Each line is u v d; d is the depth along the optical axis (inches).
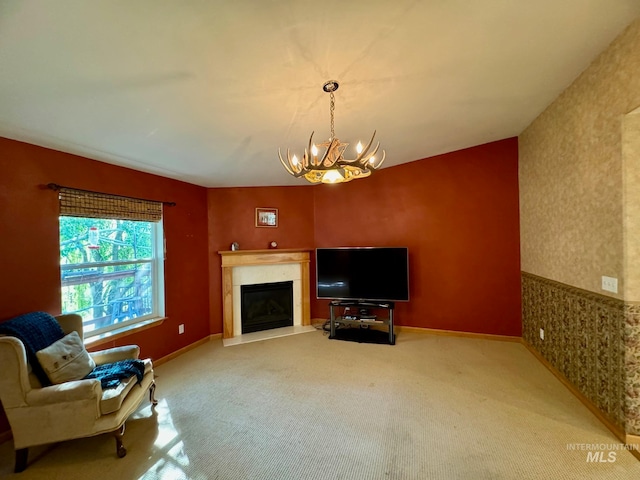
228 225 179.6
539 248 126.3
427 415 91.4
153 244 144.3
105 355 98.0
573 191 98.5
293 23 56.2
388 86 83.8
